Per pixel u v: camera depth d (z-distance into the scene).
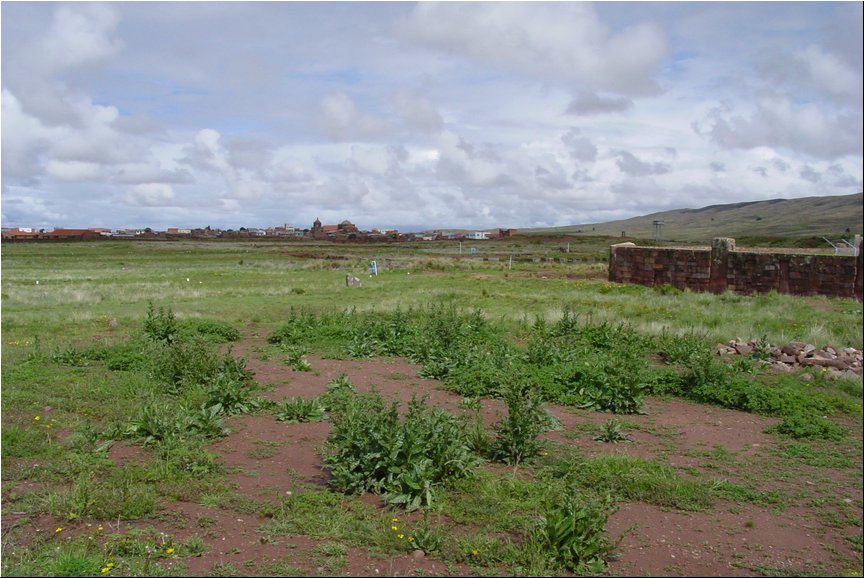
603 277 36.34
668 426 9.44
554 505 5.80
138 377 11.48
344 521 5.86
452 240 150.38
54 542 5.40
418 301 24.50
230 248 107.00
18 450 7.66
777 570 5.15
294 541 5.53
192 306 23.75
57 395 10.31
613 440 8.60
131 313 21.30
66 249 98.62
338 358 14.38
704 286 27.16
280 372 12.89
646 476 6.93
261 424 9.29
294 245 124.19
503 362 12.45
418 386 11.71
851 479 7.25
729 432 9.15
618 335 15.43
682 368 13.11
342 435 7.04
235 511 6.18
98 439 8.33
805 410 9.96
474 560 5.21
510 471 7.32
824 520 6.16
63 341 15.56
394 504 6.26
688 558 5.34
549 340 15.11
